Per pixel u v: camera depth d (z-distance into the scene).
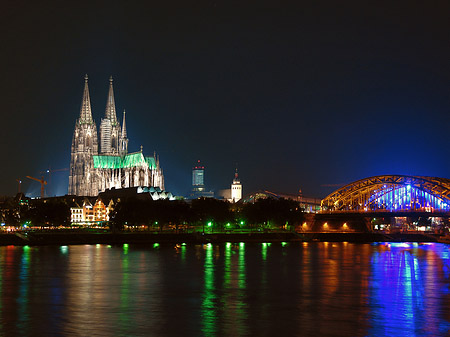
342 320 107.56
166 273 166.88
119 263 190.88
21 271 169.88
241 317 109.88
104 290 138.00
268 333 98.75
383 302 123.88
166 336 97.00
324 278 157.75
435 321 106.81
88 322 105.62
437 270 175.25
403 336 97.12
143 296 130.62
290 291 137.00
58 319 107.94
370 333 98.94
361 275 163.88
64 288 140.75
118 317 109.50
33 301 124.62
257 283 149.12
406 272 170.12
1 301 124.50
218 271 171.62
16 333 98.50
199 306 119.56
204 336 97.06
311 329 101.19
